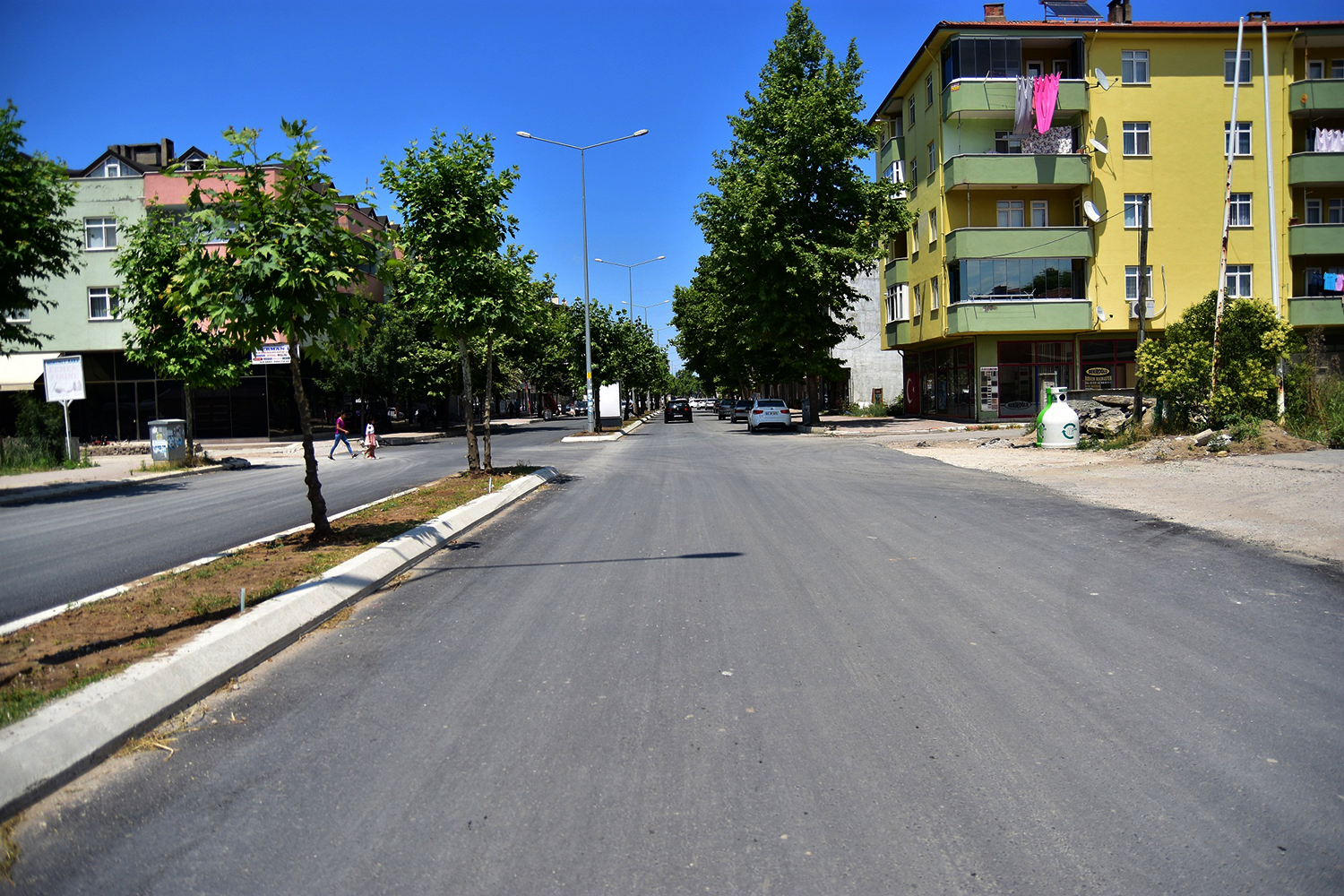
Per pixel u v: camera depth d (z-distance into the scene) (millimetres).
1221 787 3455
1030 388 35594
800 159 35438
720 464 20469
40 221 15695
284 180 7781
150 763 3865
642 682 4828
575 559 8555
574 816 3301
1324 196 35875
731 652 5336
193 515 13367
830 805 3365
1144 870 2879
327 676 5078
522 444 34875
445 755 3883
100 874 2957
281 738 4121
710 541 9406
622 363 45938
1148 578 7203
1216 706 4309
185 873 2951
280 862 3008
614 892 2781
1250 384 17547
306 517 12430
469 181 14539
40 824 3316
